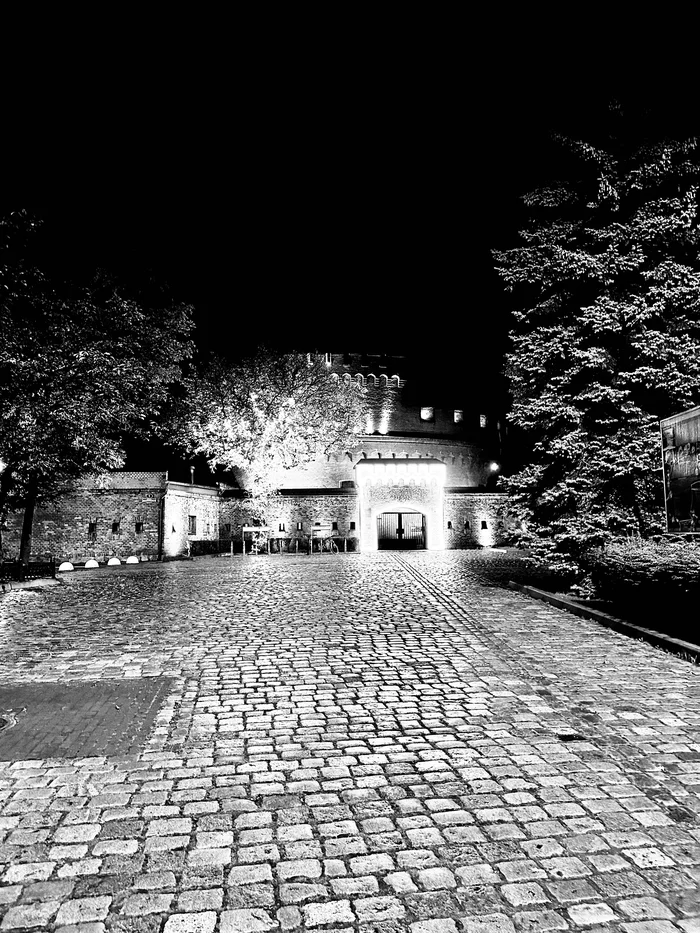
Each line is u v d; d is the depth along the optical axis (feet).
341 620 37.68
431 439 161.48
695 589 28.37
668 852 11.80
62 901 10.56
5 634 35.50
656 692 22.04
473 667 25.91
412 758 16.43
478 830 12.66
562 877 11.02
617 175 47.50
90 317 68.28
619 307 45.29
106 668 26.58
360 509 135.54
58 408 65.00
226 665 26.76
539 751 16.76
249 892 10.74
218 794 14.48
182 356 82.02
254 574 71.41
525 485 48.75
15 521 112.27
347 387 143.84
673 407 44.91
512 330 51.44
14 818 13.44
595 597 41.83
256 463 129.29
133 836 12.64
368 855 11.82
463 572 68.13
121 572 80.28
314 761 16.34
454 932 9.65
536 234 49.73
